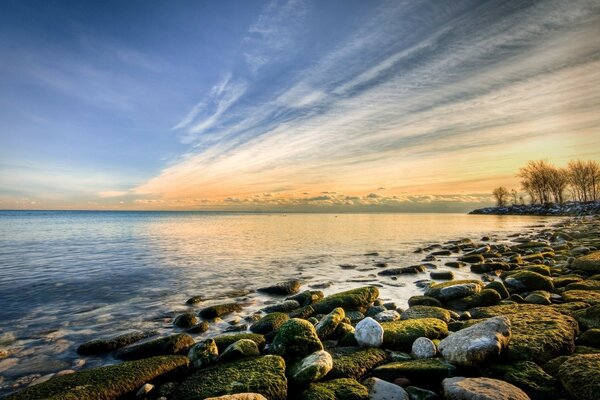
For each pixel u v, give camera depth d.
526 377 5.14
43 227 60.81
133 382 5.88
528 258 18.45
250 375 5.73
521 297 10.30
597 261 13.78
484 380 4.96
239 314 11.09
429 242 33.03
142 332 9.29
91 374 6.01
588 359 5.11
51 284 15.64
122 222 88.00
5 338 9.09
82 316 11.02
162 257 23.84
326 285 14.87
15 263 21.34
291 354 6.74
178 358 6.70
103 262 21.73
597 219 61.88
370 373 6.16
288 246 30.27
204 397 5.22
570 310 8.30
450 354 6.01
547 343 6.02
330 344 7.63
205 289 14.61
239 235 43.06
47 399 5.17
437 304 10.66
